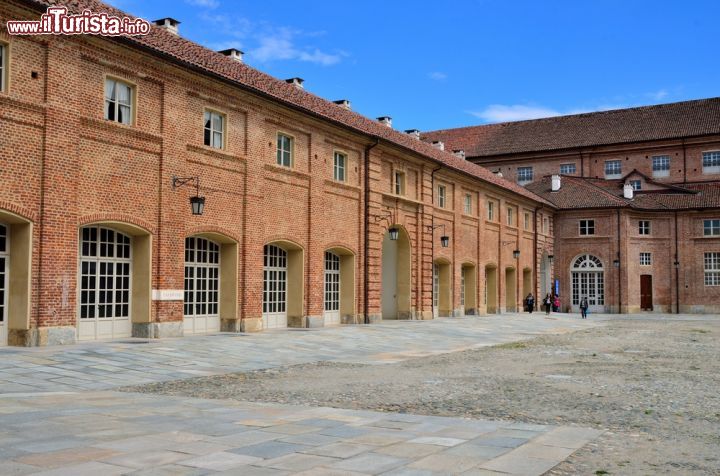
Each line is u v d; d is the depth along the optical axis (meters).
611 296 54.84
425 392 12.65
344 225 30.06
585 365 17.48
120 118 19.81
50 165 17.36
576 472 6.96
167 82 21.06
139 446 7.66
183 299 21.58
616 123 66.06
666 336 28.73
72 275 17.94
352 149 30.67
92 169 18.64
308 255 27.55
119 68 19.48
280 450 7.64
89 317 19.30
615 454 7.76
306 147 27.70
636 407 11.06
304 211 27.45
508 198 48.06
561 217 56.78
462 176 40.41
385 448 7.82
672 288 55.53
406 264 35.50
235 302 23.89
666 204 56.47
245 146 24.34
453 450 7.76
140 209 20.11
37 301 17.11
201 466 6.86
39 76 17.27
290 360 17.77
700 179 59.81
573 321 40.75
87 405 10.53
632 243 55.69
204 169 22.47
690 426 9.51
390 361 18.23
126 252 20.56
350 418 9.80
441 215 38.81
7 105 16.42
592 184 58.78
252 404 11.05
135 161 20.00
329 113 29.64
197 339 20.92
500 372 15.92
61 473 6.43
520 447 7.97
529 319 41.09
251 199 24.39
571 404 11.34
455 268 40.31
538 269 53.16
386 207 33.16
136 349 17.72
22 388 12.06
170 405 10.77
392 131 37.56
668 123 63.00
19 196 16.70
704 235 55.00
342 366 16.94
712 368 16.89
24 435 8.09
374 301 31.80
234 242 23.84
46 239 17.23
